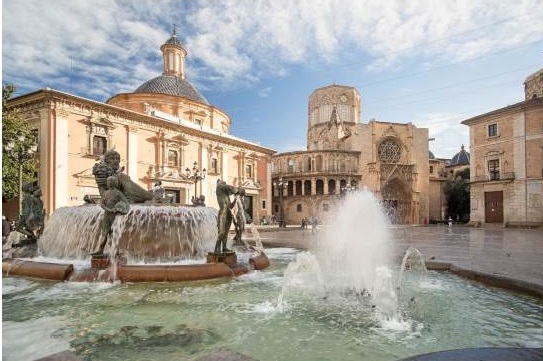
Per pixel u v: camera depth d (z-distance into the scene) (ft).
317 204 191.93
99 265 29.30
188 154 127.13
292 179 198.90
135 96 131.34
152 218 36.14
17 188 74.08
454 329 17.72
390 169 205.98
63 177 89.86
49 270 28.71
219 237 32.91
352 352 14.90
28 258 37.24
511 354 11.66
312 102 247.50
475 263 34.27
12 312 20.44
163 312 20.53
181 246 36.86
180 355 14.46
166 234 36.24
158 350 14.98
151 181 112.98
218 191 33.68
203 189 131.54
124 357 14.21
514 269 30.25
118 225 34.04
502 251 47.60
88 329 17.62
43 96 87.35
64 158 90.33
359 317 19.63
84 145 95.91
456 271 32.14
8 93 79.66
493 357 11.44
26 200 40.70
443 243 63.05
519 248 52.34
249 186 153.58
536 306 21.81
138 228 35.32
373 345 15.66
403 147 212.23
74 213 38.47
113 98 133.18
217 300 23.22
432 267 35.14
